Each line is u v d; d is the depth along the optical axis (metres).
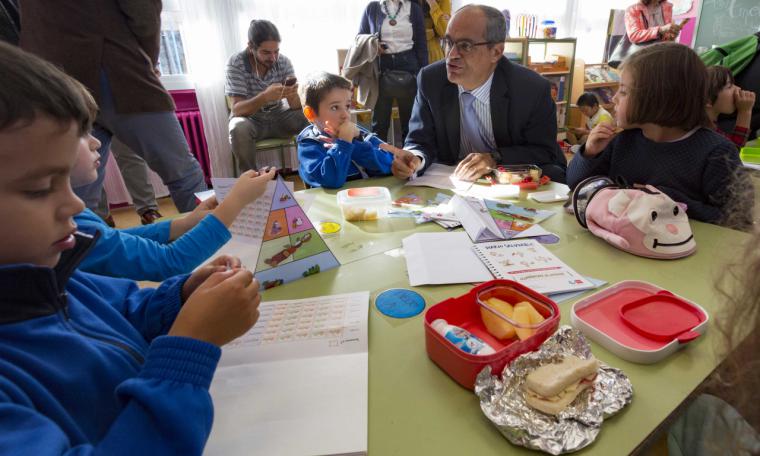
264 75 3.09
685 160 1.14
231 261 0.71
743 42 2.38
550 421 0.46
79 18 1.55
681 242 0.86
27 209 0.37
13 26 1.69
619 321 0.66
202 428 0.40
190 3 2.94
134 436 0.36
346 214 1.12
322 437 0.46
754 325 0.40
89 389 0.43
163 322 0.63
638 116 1.16
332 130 1.46
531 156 1.66
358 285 0.79
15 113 0.33
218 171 3.38
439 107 1.76
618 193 0.95
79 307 0.51
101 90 1.66
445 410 0.50
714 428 0.50
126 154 2.47
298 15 3.36
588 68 4.98
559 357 0.52
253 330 0.66
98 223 0.80
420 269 0.84
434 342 0.56
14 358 0.38
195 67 3.08
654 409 0.49
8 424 0.32
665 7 4.18
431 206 1.20
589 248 0.93
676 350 0.59
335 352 0.61
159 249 0.79
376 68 3.20
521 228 1.03
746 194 0.82
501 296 0.67
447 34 1.61
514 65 1.72
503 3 4.45
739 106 1.92
